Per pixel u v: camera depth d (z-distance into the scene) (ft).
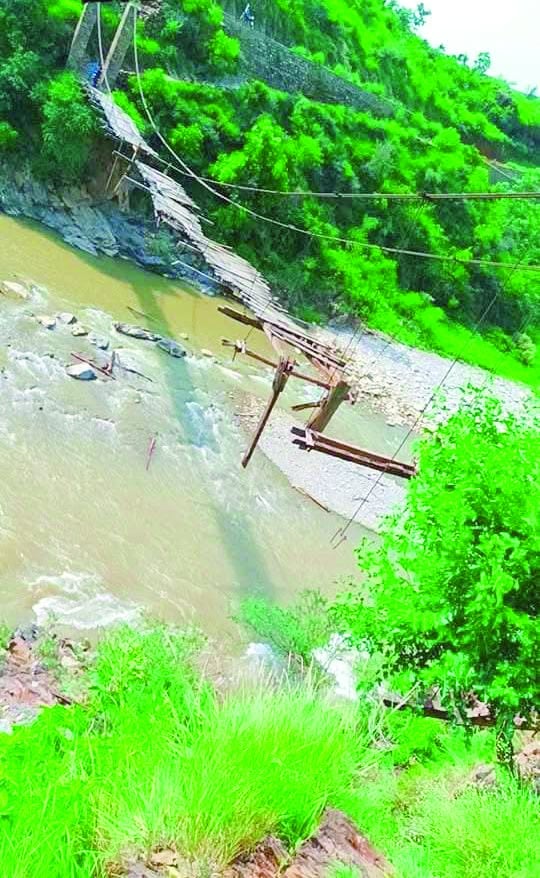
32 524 34.86
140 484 42.45
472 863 13.66
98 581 33.60
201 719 13.80
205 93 88.02
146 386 51.88
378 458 25.96
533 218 142.72
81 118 68.08
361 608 19.60
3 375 44.37
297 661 33.06
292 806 11.51
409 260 114.83
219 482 47.11
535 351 123.65
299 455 55.72
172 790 10.73
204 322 69.41
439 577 17.40
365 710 18.30
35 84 69.00
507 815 14.58
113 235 73.92
